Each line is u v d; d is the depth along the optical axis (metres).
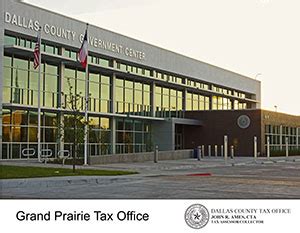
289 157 50.31
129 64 45.28
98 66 38.75
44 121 35.16
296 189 16.97
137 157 36.00
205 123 53.47
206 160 40.53
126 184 19.00
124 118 44.78
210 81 59.00
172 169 29.14
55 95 36.22
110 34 41.88
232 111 52.19
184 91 55.25
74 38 37.56
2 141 31.88
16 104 31.56
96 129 40.72
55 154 35.28
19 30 32.72
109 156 32.50
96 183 19.42
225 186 18.06
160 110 50.75
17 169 22.84
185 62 53.88
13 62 32.81
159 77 50.09
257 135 50.78
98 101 41.22
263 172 26.89
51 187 17.59
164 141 49.12
